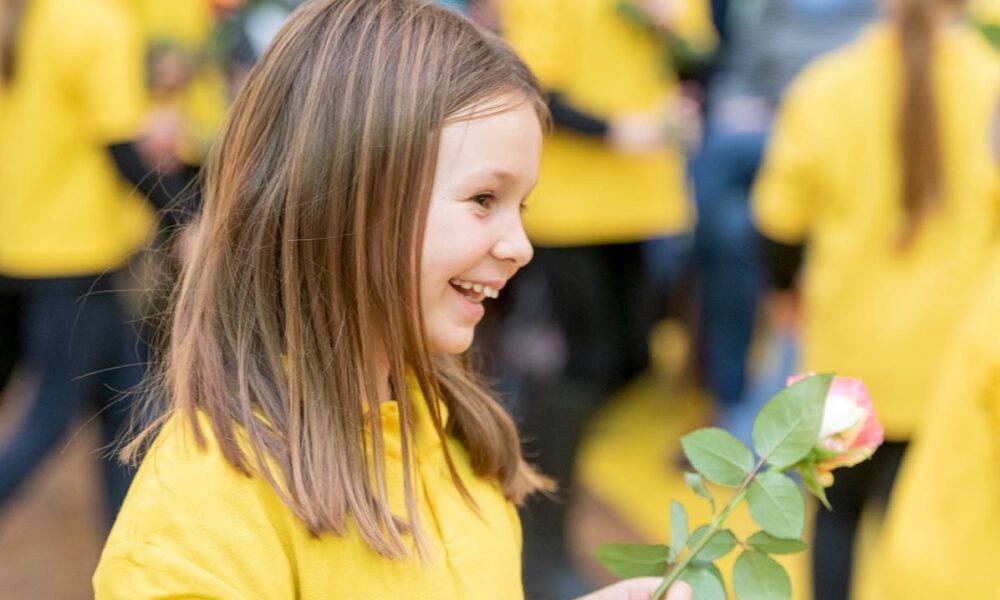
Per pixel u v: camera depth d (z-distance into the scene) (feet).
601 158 13.19
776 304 11.91
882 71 10.15
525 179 4.79
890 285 10.13
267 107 4.80
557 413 13.44
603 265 13.51
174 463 4.53
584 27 12.84
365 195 4.61
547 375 13.61
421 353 4.71
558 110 12.80
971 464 7.20
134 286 12.22
